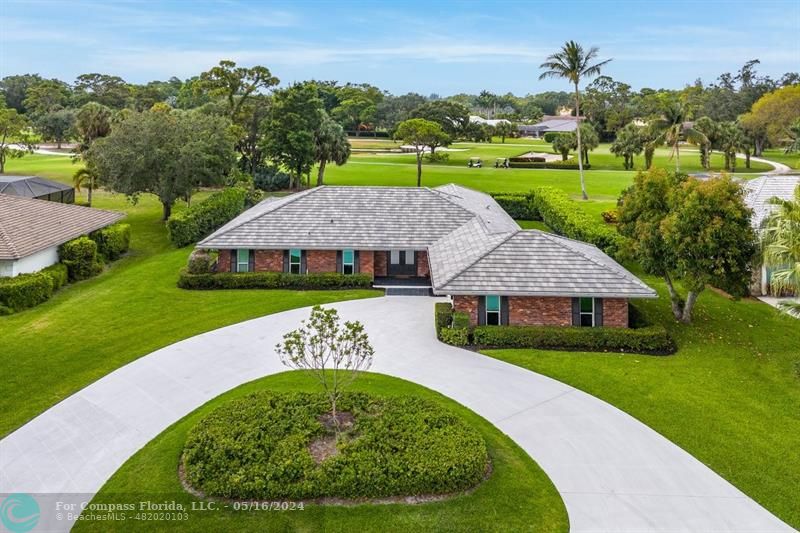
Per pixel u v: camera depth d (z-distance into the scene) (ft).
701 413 55.98
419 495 41.52
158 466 45.09
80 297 90.27
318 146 192.54
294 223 102.17
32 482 43.27
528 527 38.75
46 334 73.87
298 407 51.21
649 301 90.89
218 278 95.20
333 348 50.37
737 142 246.06
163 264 109.81
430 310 86.74
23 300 83.25
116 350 69.26
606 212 135.64
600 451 48.96
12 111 207.41
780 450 49.47
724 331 79.05
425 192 113.29
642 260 80.18
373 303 89.76
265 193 194.80
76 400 56.44
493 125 433.48
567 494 42.80
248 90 216.13
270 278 96.17
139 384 60.23
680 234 72.95
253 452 43.68
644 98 423.23
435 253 93.91
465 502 41.09
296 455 43.29
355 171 243.19
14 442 48.80
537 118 563.89
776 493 43.55
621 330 72.79
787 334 78.07
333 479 41.04
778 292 92.94
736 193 73.46
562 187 199.41
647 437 51.42
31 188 149.48
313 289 96.43
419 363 67.15
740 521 40.34
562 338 72.54
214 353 68.90
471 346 72.59
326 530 37.70
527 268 77.71
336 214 105.19
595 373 65.16
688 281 73.20
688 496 43.06
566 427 52.95
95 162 137.49
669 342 72.08
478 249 84.99
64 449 47.85
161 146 135.23
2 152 204.23
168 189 135.64
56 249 98.99
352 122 451.53
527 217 155.74
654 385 62.18
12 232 91.71
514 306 76.79
